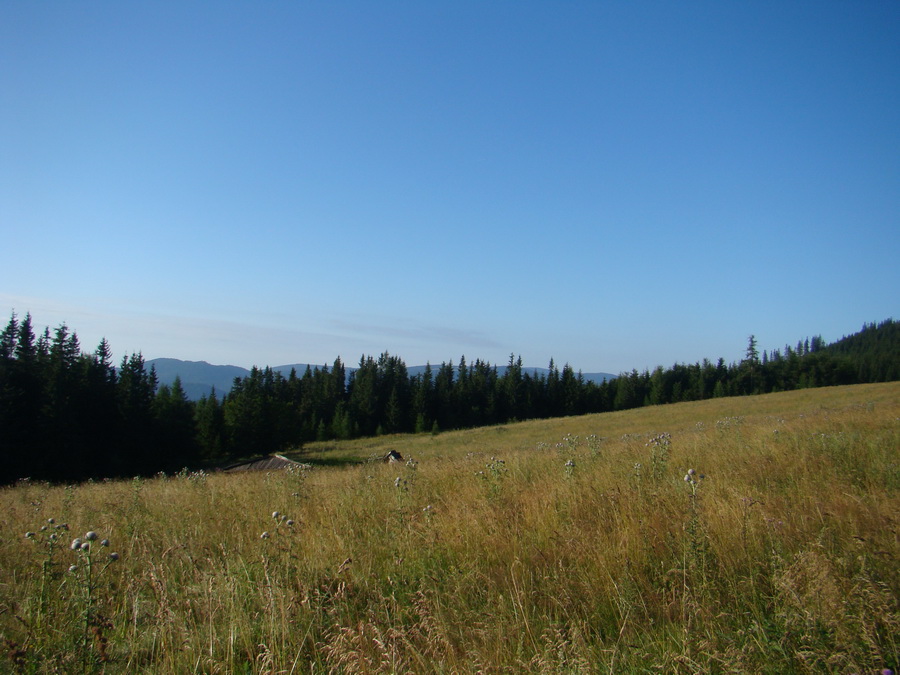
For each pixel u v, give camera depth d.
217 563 4.90
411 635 3.57
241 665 3.39
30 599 4.11
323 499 7.79
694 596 3.57
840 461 7.61
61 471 39.38
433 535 5.27
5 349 42.06
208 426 60.22
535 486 7.35
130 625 3.93
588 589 3.96
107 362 46.94
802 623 3.13
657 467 7.79
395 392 87.75
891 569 3.65
